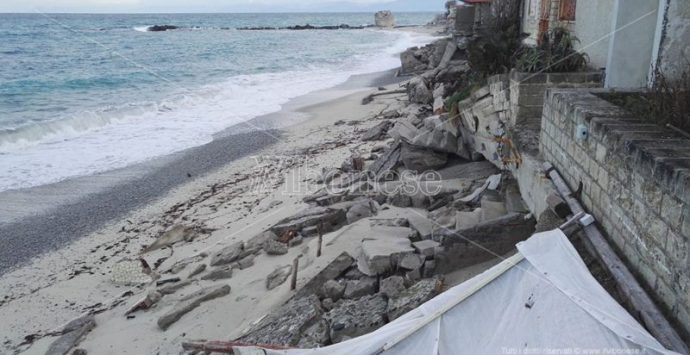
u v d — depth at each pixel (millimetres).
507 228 6582
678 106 4781
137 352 6352
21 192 12453
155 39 57781
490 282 4246
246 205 11344
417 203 9352
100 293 8156
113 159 15000
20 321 7422
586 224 5023
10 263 9234
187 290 7770
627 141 4398
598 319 3496
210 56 41438
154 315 7215
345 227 8562
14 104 21859
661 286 3875
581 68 8445
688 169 3607
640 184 4168
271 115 20281
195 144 16469
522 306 3896
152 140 16891
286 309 6016
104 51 42375
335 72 33469
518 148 7668
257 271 7977
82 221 10953
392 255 6711
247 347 5086
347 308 5785
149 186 12961
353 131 17062
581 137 5430
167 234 9906
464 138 10945
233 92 25234
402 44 56531
